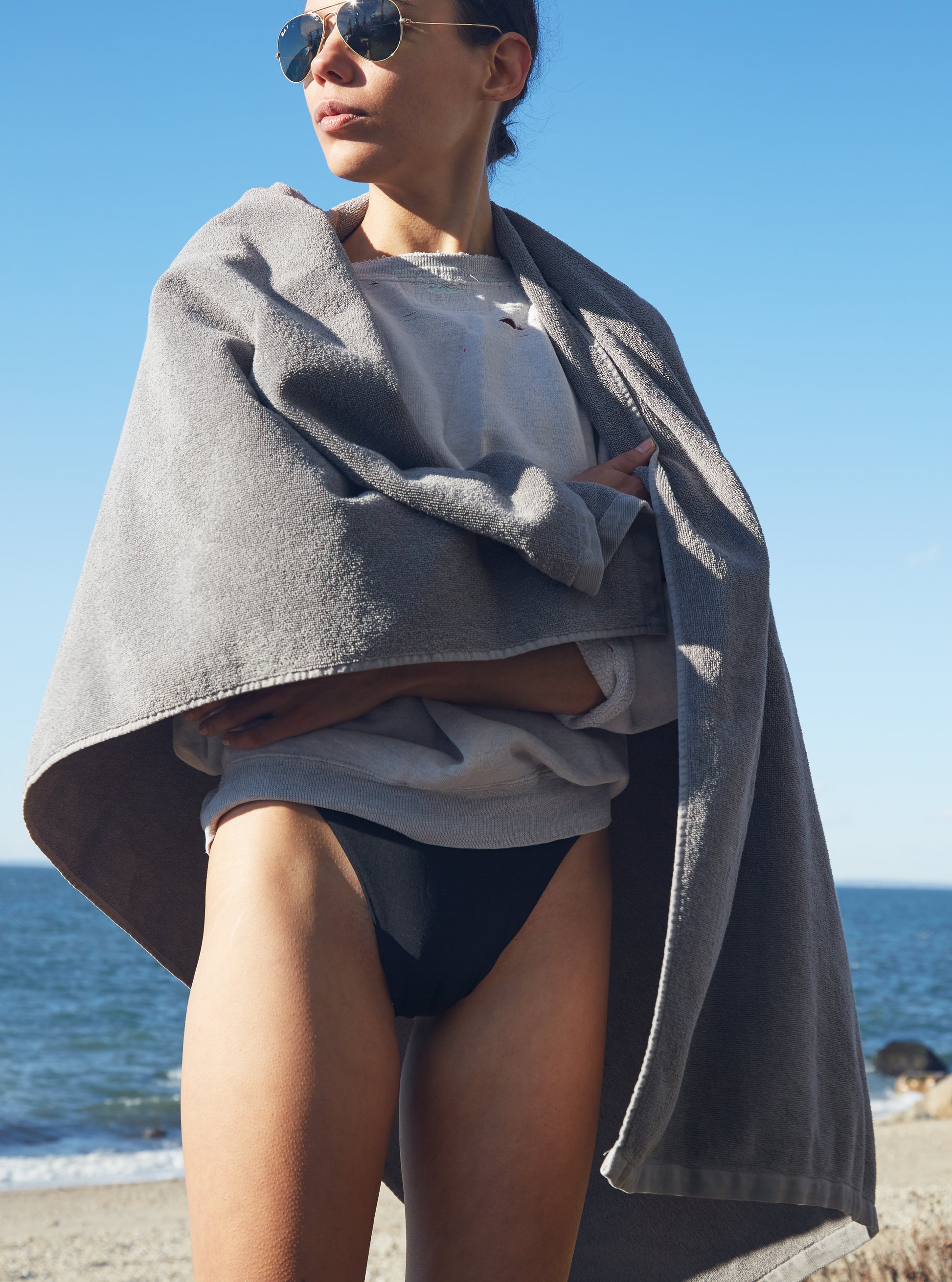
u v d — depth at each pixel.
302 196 1.67
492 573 1.39
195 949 1.74
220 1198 1.11
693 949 1.34
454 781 1.35
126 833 1.66
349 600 1.27
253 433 1.32
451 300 1.67
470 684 1.39
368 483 1.34
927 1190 9.53
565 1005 1.41
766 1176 1.60
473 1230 1.33
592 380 1.68
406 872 1.33
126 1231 12.33
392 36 1.54
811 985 1.64
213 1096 1.15
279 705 1.32
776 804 1.68
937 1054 38.22
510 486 1.40
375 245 1.75
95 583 1.41
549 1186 1.36
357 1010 1.23
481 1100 1.37
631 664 1.47
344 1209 1.15
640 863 1.78
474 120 1.69
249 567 1.28
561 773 1.44
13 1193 15.71
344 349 1.41
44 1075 29.97
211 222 1.64
